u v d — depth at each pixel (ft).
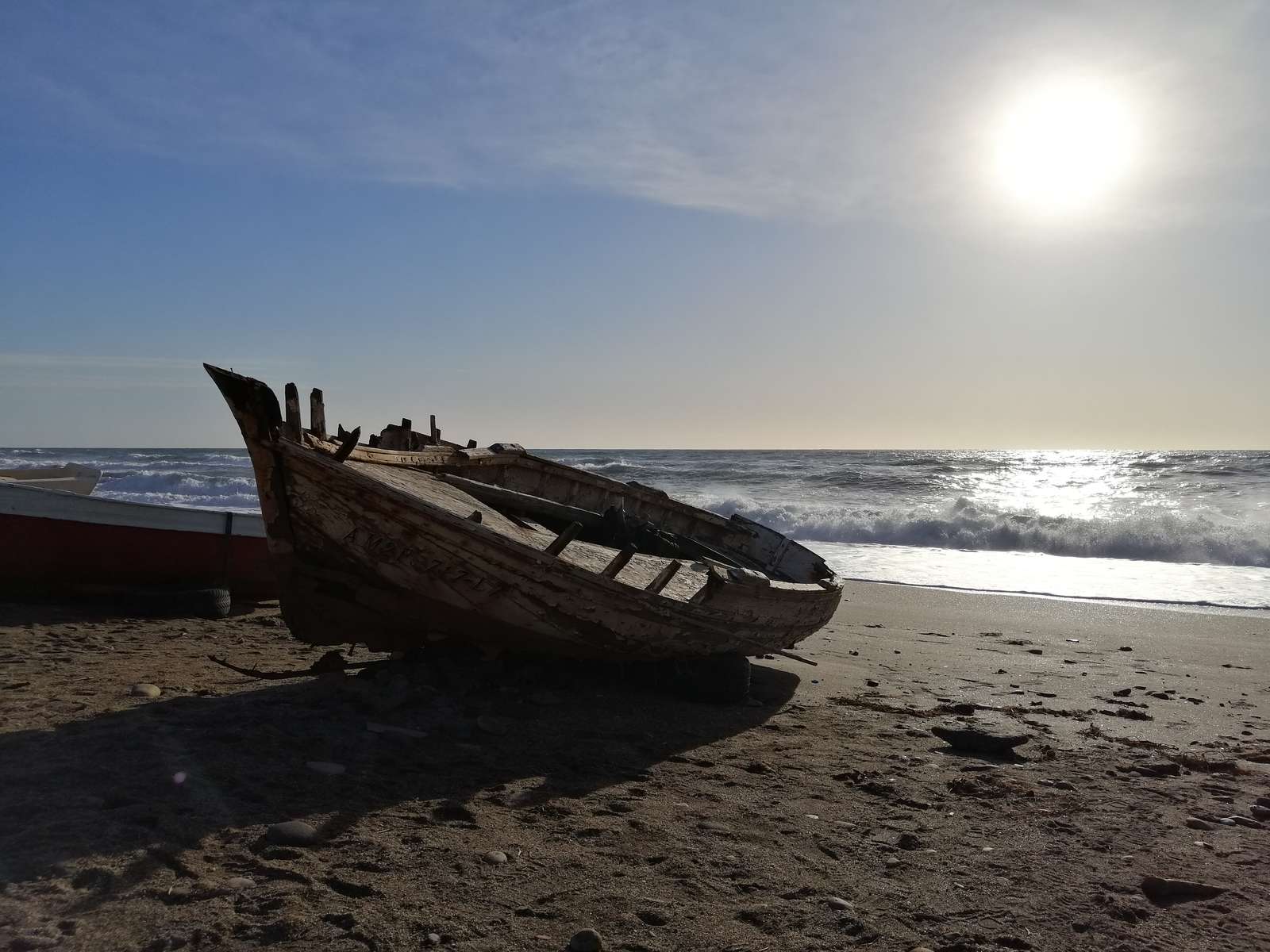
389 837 12.14
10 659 21.45
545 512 25.96
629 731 17.95
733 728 18.86
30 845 11.16
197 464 163.22
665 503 31.96
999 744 17.90
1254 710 22.29
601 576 17.98
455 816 13.07
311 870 11.02
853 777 15.93
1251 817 14.66
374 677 19.49
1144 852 13.15
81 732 15.53
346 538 17.11
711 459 203.31
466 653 20.39
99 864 10.69
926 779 16.07
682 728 18.51
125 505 29.48
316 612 18.16
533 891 10.96
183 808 12.53
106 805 12.46
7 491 28.22
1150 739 19.31
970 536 65.41
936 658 28.48
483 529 17.01
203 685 19.44
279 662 22.33
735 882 11.55
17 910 9.63
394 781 14.23
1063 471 137.59
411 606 18.08
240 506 79.30
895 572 52.70
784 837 13.14
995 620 36.65
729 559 29.25
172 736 15.48
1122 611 38.88
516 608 18.11
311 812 12.72
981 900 11.46
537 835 12.60
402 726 16.88
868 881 11.83
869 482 116.06
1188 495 96.27
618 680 21.52
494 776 14.82
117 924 9.53
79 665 21.17
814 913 10.84
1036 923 10.90
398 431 26.07
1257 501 89.15
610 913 10.53
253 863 11.08
